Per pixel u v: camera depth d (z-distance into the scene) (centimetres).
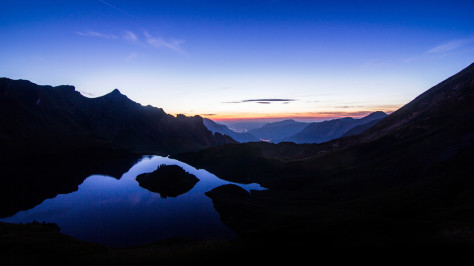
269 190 11512
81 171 17838
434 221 4278
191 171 17862
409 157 10475
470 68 17288
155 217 8738
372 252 2461
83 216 8962
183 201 10750
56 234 4506
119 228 7706
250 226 7150
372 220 5066
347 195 8956
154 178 14388
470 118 10950
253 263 2453
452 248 2255
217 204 9981
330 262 2328
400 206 6178
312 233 4181
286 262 2438
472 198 5659
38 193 12150
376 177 9881
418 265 2039
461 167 8125
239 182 14100
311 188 10688
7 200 10800
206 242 3528
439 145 10225
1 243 3228
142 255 2880
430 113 15012
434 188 7069
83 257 2933
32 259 2766
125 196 11775
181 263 2561
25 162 19000
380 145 13412
